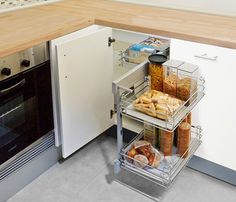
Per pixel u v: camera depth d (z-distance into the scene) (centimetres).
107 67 219
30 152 203
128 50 225
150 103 163
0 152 182
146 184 211
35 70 184
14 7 221
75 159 231
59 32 181
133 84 175
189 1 218
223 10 208
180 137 183
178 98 174
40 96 193
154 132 187
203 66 183
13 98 178
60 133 210
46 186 209
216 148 201
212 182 212
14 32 178
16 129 188
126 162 183
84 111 213
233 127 188
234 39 165
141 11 217
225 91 182
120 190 207
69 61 191
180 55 188
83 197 202
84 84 206
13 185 199
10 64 169
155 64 174
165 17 204
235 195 203
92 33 200
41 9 223
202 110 195
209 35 171
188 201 199
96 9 222
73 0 250
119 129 177
